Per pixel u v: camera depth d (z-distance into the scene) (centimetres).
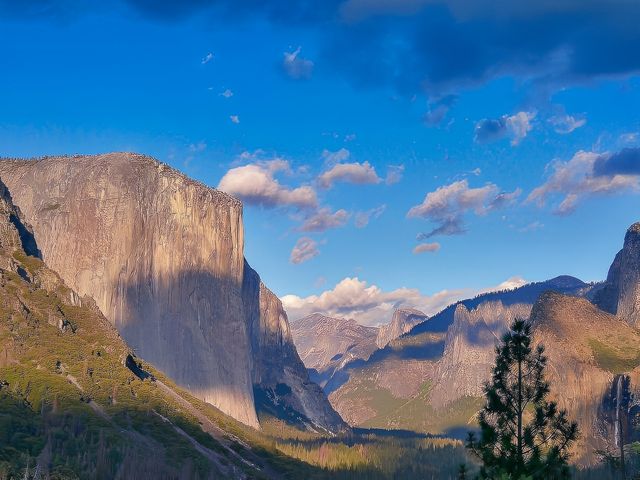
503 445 10450
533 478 10175
